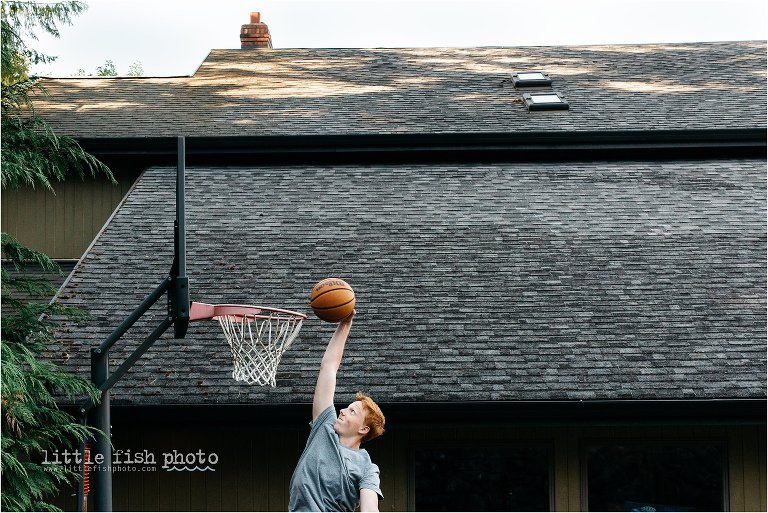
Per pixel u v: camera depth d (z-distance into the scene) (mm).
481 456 9477
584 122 13680
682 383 8922
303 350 9500
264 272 10672
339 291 5836
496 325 9789
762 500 9312
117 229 11523
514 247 11164
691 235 11352
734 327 9688
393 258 10953
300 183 12727
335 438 4883
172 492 9398
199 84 16344
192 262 10852
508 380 8992
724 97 14727
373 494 4703
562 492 9367
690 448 9469
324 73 17047
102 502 7258
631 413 8875
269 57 18547
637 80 15953
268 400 8859
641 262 10836
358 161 13336
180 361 9406
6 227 12727
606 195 12312
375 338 9617
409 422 9023
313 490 4730
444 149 13031
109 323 9844
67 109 14477
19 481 8094
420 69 17141
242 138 12805
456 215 11883
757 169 12984
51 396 8781
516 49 18516
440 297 10250
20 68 15430
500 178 12828
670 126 13422
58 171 9828
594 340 9539
